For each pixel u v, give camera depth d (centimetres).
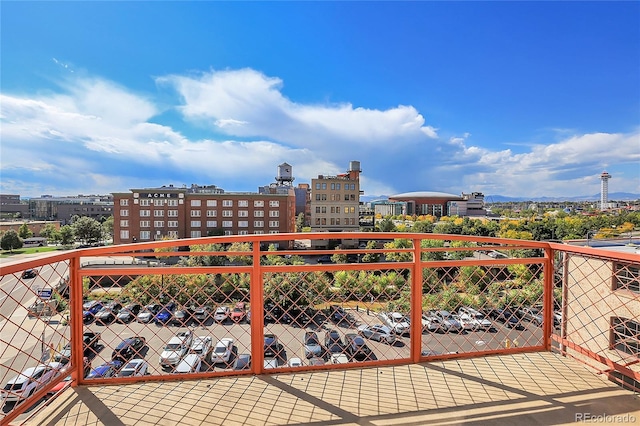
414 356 290
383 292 425
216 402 230
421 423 210
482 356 302
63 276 240
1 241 4116
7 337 886
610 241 1237
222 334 900
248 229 4081
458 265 296
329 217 4062
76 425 204
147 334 943
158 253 248
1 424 188
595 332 423
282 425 207
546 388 251
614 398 238
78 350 247
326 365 277
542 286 335
